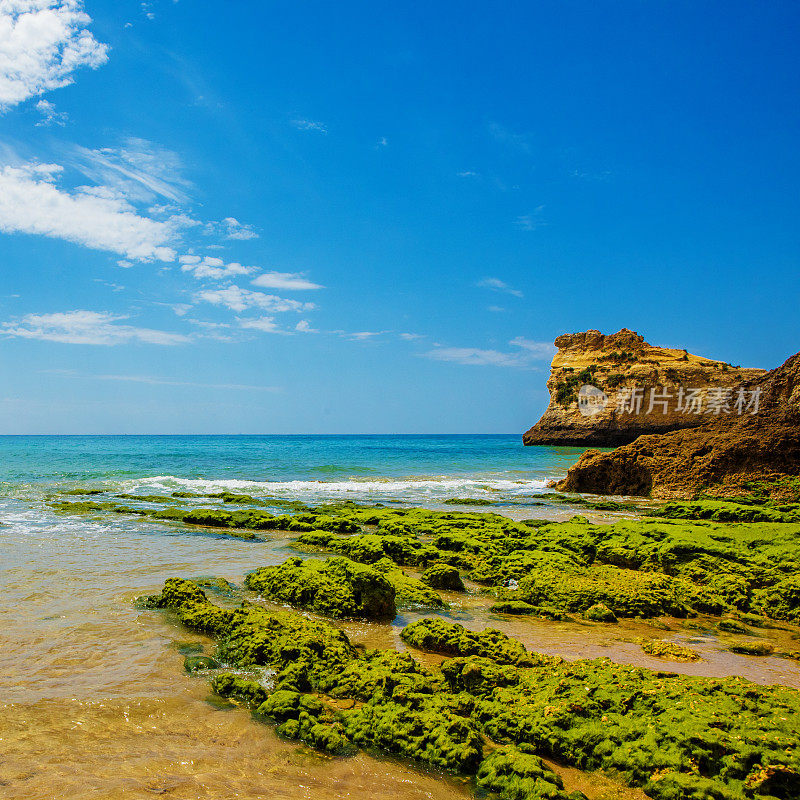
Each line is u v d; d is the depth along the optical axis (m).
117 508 20.48
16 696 6.23
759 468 25.48
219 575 11.84
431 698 6.30
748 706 5.72
